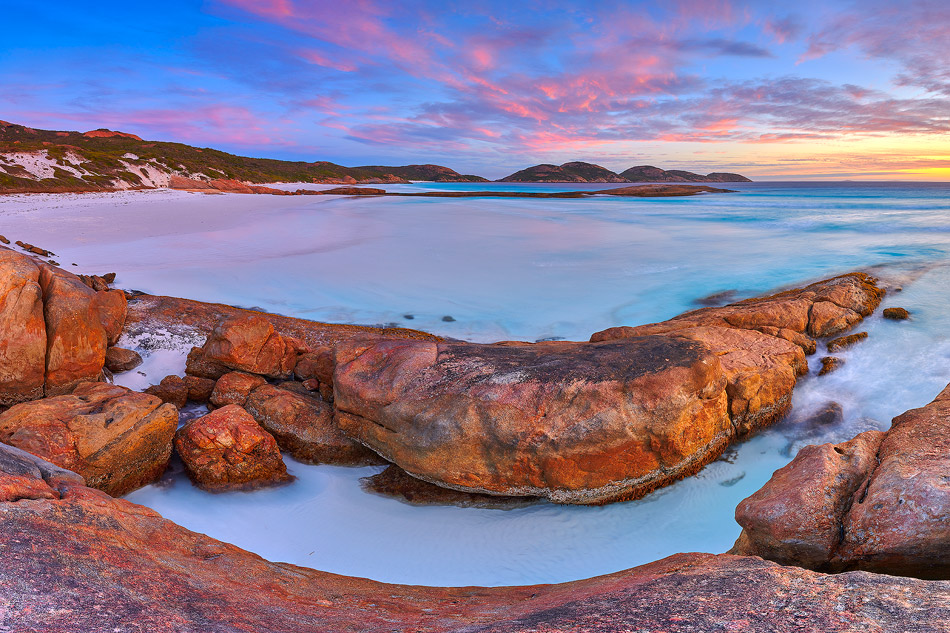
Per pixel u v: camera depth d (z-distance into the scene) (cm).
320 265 2130
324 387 1064
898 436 507
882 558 408
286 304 1656
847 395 1077
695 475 849
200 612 305
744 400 933
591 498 787
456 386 813
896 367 1165
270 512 771
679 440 801
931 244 2470
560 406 773
